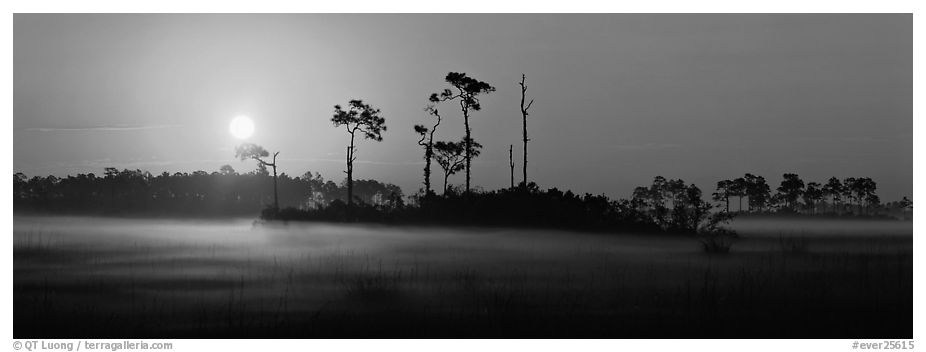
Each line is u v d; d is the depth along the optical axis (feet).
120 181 461.37
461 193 222.69
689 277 105.81
